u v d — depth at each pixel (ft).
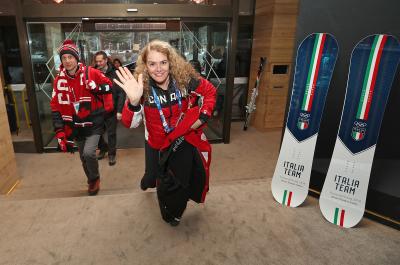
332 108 7.86
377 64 5.90
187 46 14.88
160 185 5.30
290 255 5.26
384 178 6.78
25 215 6.34
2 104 10.03
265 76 17.43
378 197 6.23
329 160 7.98
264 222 6.21
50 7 12.39
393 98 7.55
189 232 5.85
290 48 16.75
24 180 11.57
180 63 4.90
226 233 5.84
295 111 6.99
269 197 7.21
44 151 14.43
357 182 6.12
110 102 8.13
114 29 13.44
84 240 5.60
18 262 5.05
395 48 5.72
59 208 6.61
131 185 11.02
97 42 14.66
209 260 5.13
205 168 5.30
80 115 7.77
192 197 5.58
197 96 5.11
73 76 7.37
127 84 4.56
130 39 14.90
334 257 5.23
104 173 12.11
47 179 11.69
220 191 7.45
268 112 17.92
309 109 6.80
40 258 5.14
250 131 18.45
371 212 6.34
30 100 13.43
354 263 5.09
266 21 16.81
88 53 14.40
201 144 5.20
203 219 6.27
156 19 13.38
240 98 20.35
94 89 7.54
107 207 6.68
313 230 5.97
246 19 18.38
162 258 5.17
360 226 6.12
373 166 7.43
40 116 14.19
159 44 4.67
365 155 6.06
